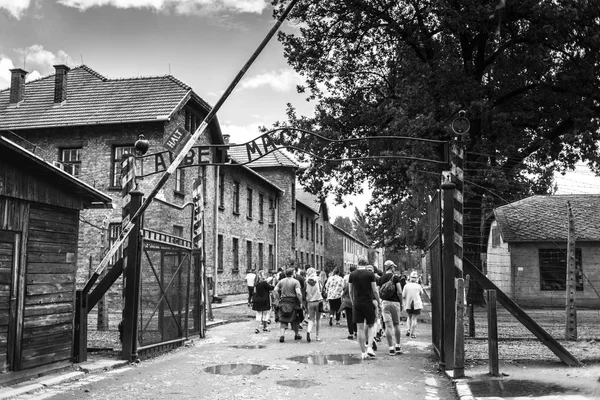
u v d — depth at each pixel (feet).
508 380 28.71
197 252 52.44
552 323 62.44
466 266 34.86
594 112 72.95
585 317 73.51
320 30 86.12
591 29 69.21
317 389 27.96
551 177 75.31
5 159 27.50
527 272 100.32
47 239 31.19
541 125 79.82
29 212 29.63
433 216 38.40
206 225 103.60
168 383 29.53
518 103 79.87
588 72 71.46
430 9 73.26
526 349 41.27
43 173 29.96
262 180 141.28
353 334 50.21
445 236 33.22
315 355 40.16
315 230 209.46
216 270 107.34
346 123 84.02
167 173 38.01
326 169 82.89
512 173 72.69
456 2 71.92
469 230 68.54
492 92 76.43
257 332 56.03
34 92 98.37
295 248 171.53
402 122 68.74
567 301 47.37
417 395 26.63
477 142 72.33
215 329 60.29
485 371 31.73
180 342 45.65
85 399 25.66
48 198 30.89
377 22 82.84
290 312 48.42
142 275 38.58
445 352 32.73
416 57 78.43
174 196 90.33
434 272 38.52
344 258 257.14
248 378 30.99
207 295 68.18
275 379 30.68
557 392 25.38
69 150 91.56
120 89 94.79
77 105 93.09
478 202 75.36
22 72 98.02
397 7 82.23
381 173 84.84
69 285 33.35
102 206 35.86
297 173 86.79
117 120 87.56
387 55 87.15
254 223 137.18
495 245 112.37
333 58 87.66
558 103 77.30
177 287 45.85
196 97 94.48
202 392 27.27
